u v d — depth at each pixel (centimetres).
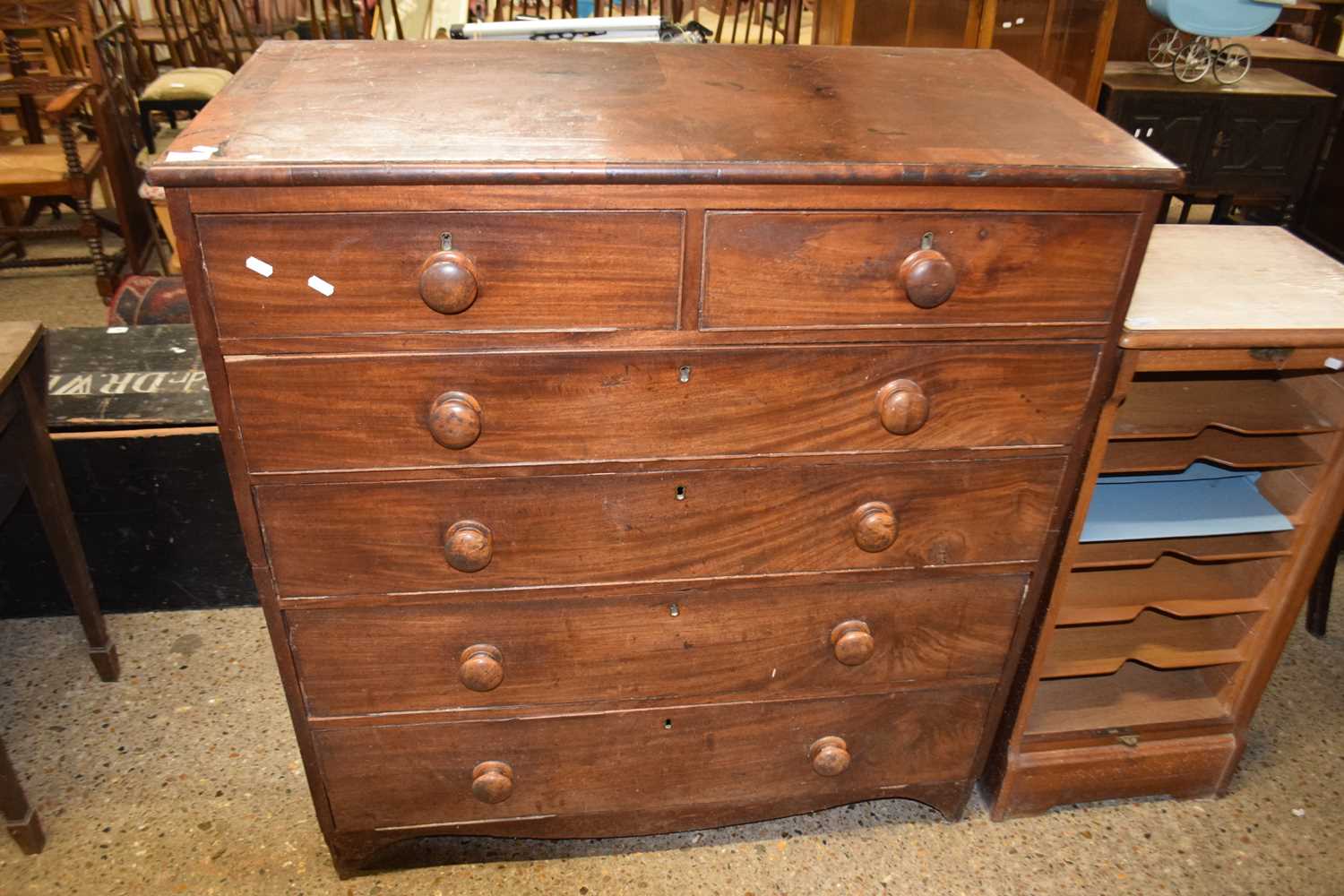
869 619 160
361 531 139
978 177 122
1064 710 191
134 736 204
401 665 152
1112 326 140
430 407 130
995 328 136
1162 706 193
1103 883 181
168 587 232
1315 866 185
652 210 120
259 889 175
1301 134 345
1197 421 164
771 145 125
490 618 150
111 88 350
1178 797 198
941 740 178
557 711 161
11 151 338
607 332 128
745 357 132
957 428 144
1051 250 131
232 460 131
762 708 167
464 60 155
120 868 177
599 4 336
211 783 194
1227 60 345
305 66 149
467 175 113
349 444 132
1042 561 159
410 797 167
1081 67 327
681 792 175
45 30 361
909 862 184
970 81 160
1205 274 165
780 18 373
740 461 141
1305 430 164
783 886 179
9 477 187
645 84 148
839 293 129
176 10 454
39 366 184
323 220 116
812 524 149
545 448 136
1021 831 191
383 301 122
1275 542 181
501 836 176
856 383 137
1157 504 178
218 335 122
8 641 227
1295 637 240
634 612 153
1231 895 180
